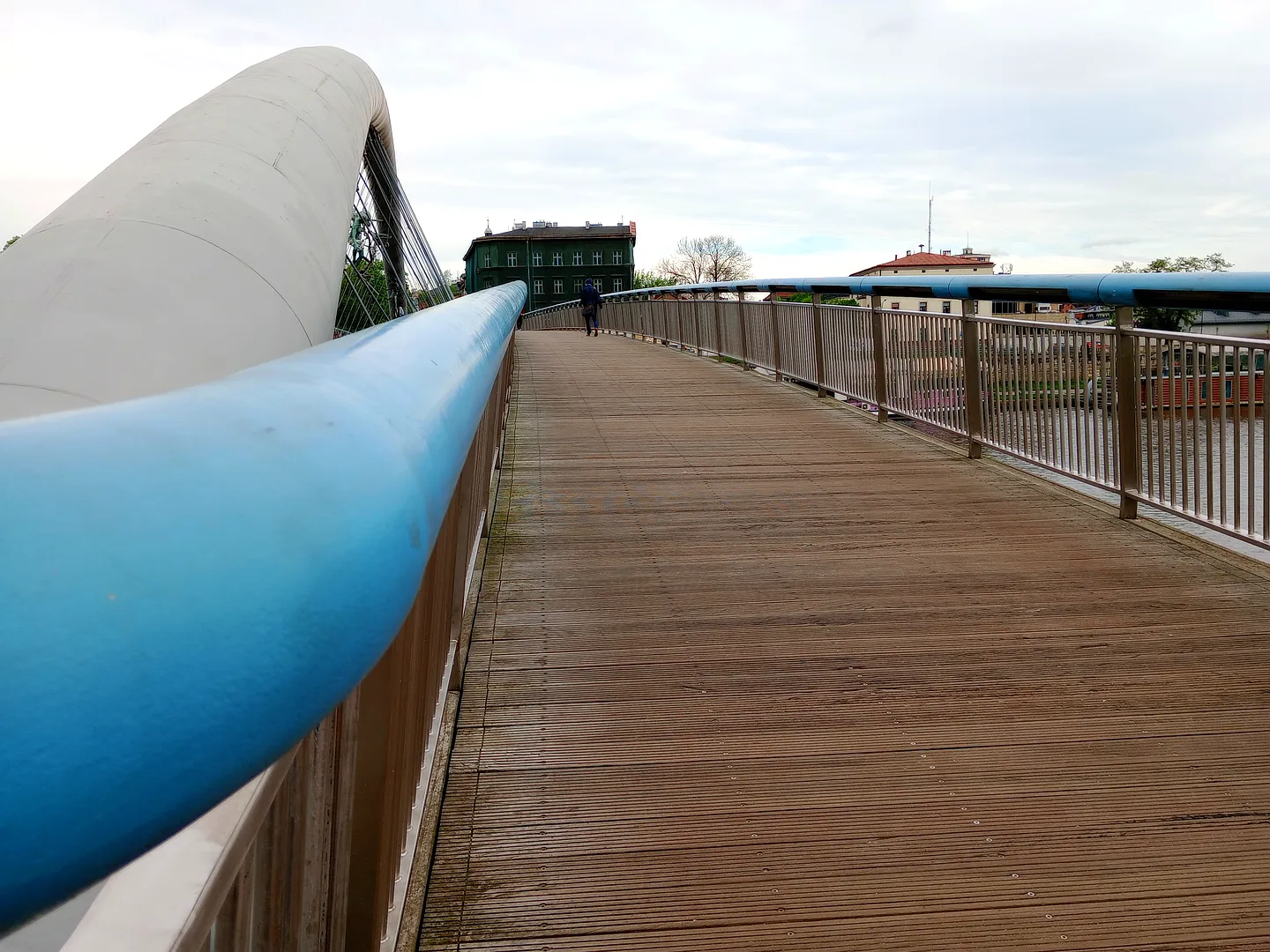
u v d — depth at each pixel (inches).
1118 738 118.5
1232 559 188.1
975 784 108.3
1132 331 214.1
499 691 133.0
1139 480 217.2
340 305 368.5
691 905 87.4
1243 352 180.4
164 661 10.5
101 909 24.9
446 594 110.1
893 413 360.5
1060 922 85.0
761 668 140.9
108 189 200.4
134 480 11.4
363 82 467.2
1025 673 137.7
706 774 110.8
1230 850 95.3
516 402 443.5
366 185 406.9
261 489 13.4
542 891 89.3
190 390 15.7
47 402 136.6
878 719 124.2
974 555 196.4
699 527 221.3
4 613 9.0
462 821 100.8
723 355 628.1
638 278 4461.1
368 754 50.9
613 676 138.3
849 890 89.5
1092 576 181.5
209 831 27.3
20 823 8.8
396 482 17.8
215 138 249.6
